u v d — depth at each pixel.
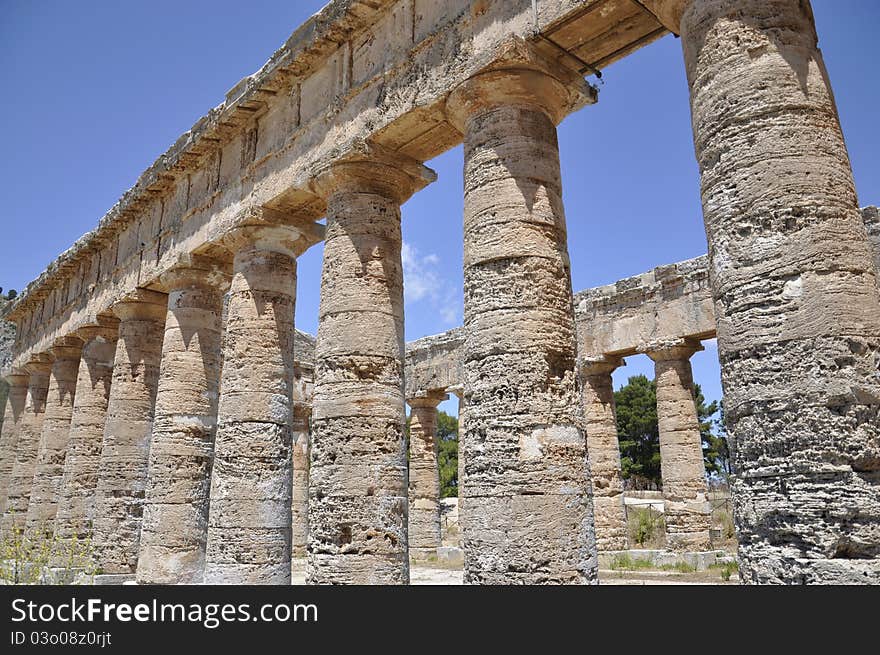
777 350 6.48
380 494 10.99
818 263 6.47
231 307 14.45
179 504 15.01
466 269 9.73
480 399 9.03
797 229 6.62
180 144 16.98
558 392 8.91
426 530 27.38
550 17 9.54
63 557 17.45
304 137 13.62
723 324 6.96
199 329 16.34
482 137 10.05
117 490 17.56
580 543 8.48
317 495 11.23
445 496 47.66
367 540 10.74
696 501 19.98
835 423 6.11
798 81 7.07
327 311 11.96
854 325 6.30
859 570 5.80
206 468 15.67
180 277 16.52
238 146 15.70
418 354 28.80
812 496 6.07
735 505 6.70
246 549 12.62
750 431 6.54
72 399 23.80
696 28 7.79
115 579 16.75
